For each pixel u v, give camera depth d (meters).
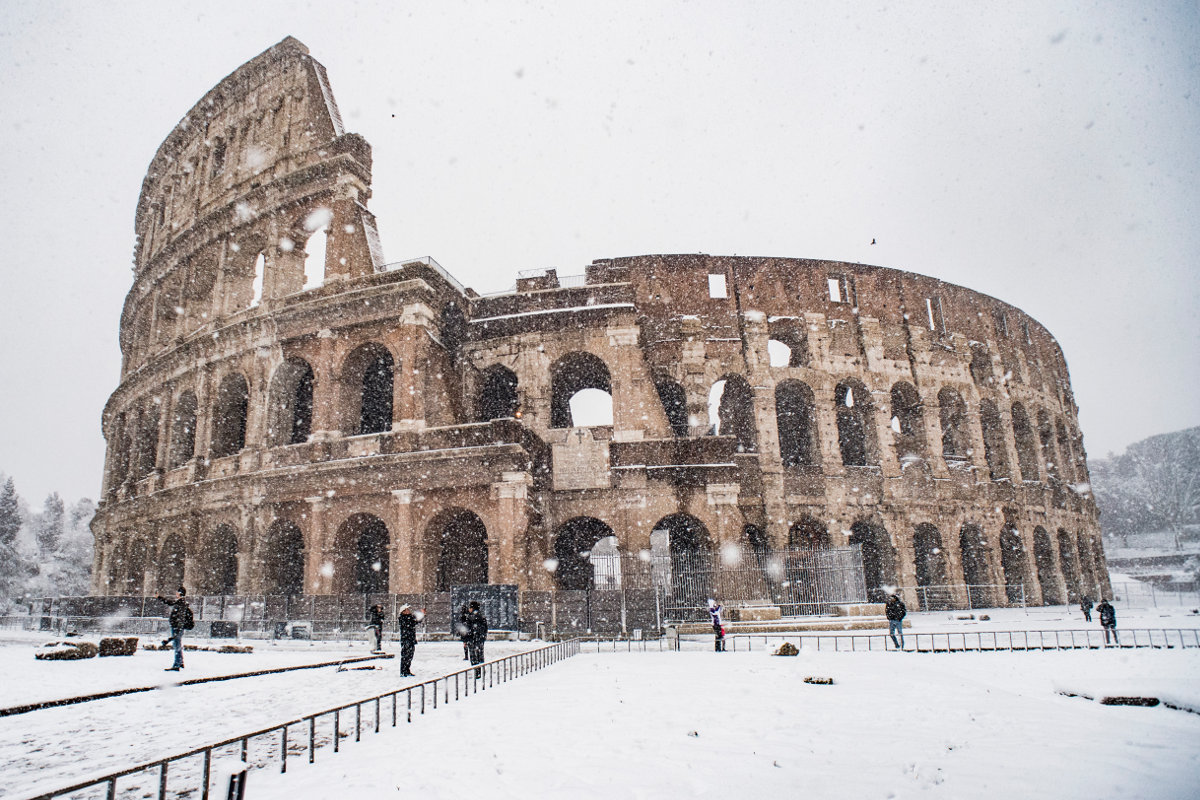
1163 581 102.19
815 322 52.41
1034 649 24.61
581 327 44.38
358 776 8.95
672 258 52.31
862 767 9.23
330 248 44.88
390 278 42.41
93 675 19.67
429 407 40.91
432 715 13.22
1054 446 63.38
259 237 50.25
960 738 10.86
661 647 28.38
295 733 12.24
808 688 16.08
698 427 48.31
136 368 60.19
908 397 54.50
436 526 38.75
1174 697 13.29
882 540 49.38
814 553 39.94
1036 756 9.70
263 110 53.34
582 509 40.66
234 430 49.44
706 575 38.69
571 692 15.82
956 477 53.00
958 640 29.00
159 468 50.56
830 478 49.09
